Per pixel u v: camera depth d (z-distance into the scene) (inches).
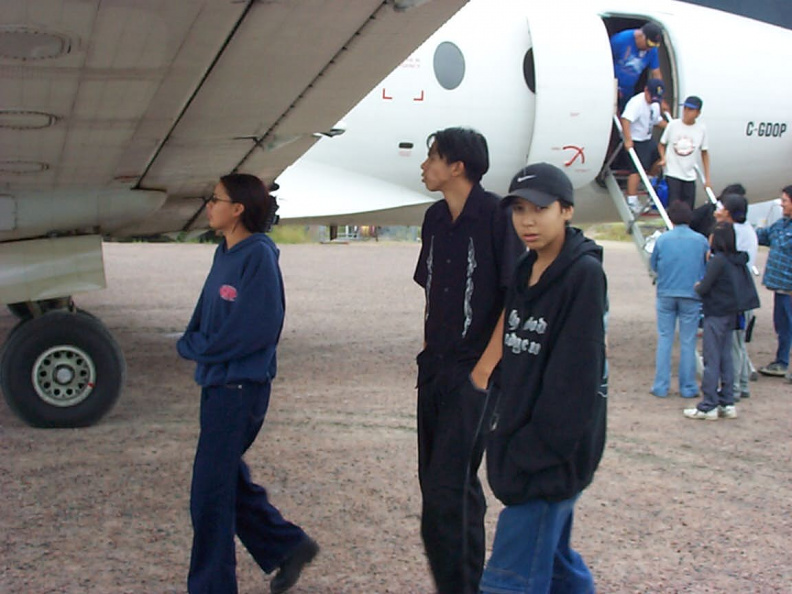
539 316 105.9
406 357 351.3
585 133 345.1
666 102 400.5
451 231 130.4
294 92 166.4
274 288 129.5
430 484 126.6
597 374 103.3
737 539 168.6
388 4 122.1
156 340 380.8
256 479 197.0
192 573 129.4
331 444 225.6
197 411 259.3
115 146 189.8
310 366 329.7
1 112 157.5
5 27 118.0
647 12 376.2
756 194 414.3
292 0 118.7
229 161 223.6
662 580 149.7
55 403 235.5
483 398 125.4
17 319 450.0
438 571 127.3
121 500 183.3
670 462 217.8
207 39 131.3
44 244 237.1
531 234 106.3
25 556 154.6
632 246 1181.7
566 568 117.6
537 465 104.3
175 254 877.8
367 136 326.3
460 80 335.0
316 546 140.1
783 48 396.8
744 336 290.8
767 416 267.4
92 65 136.9
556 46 339.3
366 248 1006.4
